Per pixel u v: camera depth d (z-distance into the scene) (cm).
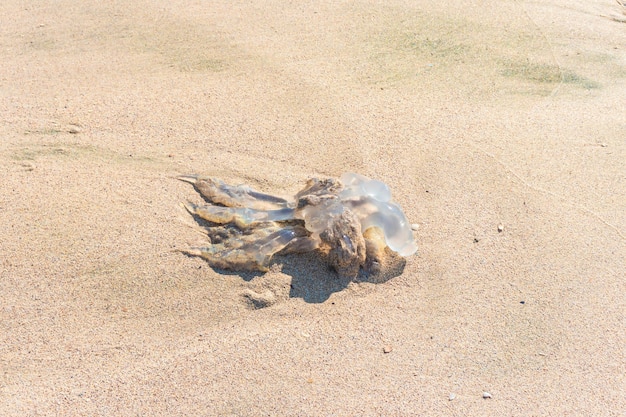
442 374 157
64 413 147
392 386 154
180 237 172
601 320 167
